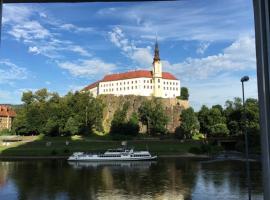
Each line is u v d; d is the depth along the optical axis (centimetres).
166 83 19625
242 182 5500
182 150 11844
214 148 12006
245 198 4278
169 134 15388
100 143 12900
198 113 15338
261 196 4328
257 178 5900
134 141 13350
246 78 2370
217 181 5691
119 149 11106
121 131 14575
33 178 6381
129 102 17625
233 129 13512
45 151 11531
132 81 19512
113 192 4966
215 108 14488
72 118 14300
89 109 15075
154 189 5153
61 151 11506
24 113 14588
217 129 13612
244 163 8575
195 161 9569
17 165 8775
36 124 14325
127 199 4462
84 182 5900
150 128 15325
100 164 9206
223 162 9000
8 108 18600
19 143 12738
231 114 13575
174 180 6003
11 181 5984
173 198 4484
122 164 9181
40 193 4888
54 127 14112
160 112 15438
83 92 15712
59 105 14775
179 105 17825
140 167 8281
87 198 4541
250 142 9631
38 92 15600
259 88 589
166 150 11881
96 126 15438
